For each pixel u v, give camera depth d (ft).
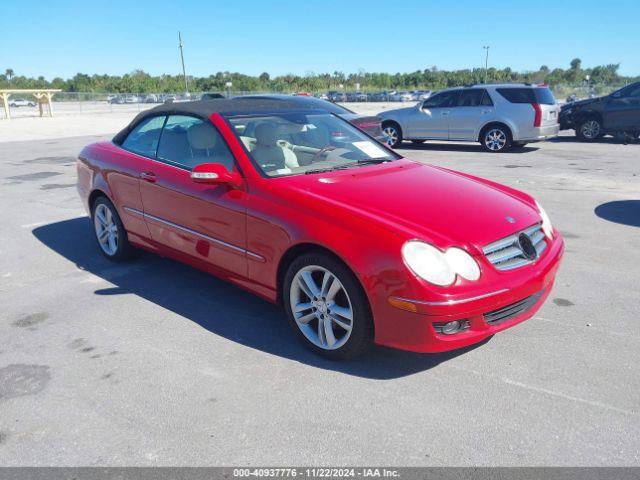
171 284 15.17
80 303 13.97
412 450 8.27
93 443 8.57
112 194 15.79
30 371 10.73
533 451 8.20
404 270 9.40
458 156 41.01
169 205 13.78
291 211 10.91
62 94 156.56
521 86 42.16
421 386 9.96
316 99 35.17
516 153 42.39
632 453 8.11
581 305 13.24
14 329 12.56
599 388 9.77
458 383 10.03
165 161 14.30
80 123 86.48
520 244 10.52
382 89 264.52
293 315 11.32
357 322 10.18
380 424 8.90
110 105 140.87
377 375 10.38
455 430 8.71
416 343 9.64
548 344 11.38
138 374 10.53
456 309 9.36
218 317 13.02
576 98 133.28
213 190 12.51
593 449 8.20
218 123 13.11
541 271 10.50
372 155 14.17
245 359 11.04
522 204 11.89
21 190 28.89
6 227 21.47
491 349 11.21
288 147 13.09
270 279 11.59
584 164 35.96
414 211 10.53
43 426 9.01
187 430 8.84
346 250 9.89
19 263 17.20
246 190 11.86
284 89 248.52
